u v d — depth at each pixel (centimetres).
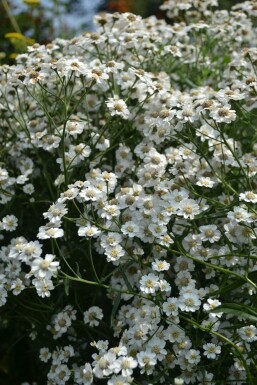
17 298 65
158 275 61
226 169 68
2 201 66
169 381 57
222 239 63
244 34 84
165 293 59
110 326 62
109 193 63
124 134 71
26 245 58
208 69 81
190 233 62
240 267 61
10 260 63
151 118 67
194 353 56
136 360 56
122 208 60
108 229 59
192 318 57
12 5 140
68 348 61
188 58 82
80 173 65
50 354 63
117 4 168
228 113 60
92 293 66
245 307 54
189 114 62
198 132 64
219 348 56
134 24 76
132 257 59
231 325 59
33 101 77
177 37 82
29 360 74
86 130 70
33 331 65
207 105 62
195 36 83
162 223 58
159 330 57
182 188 63
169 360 58
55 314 64
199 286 62
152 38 77
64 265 65
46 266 56
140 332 56
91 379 55
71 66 64
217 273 62
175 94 69
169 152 66
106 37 73
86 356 64
